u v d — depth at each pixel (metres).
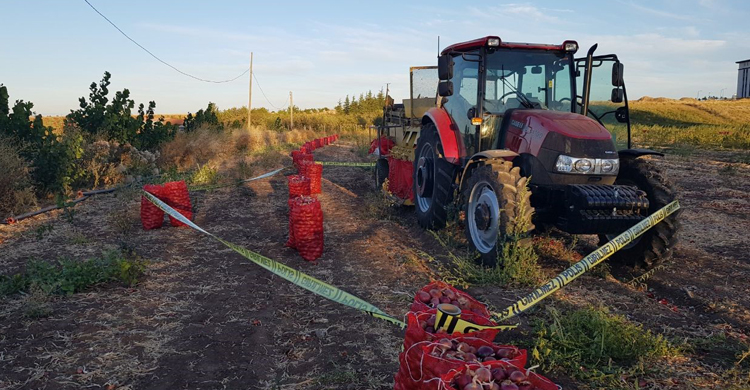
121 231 7.54
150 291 5.05
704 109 51.88
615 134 6.24
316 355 3.69
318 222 6.18
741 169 14.38
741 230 7.67
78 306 4.63
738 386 3.21
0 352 3.70
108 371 3.43
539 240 6.77
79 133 12.22
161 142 16.80
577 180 5.42
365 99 56.31
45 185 10.64
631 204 5.08
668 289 5.26
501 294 4.98
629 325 3.93
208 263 6.02
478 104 6.42
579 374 3.37
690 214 8.85
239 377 3.37
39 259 6.12
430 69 9.70
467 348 2.25
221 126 23.94
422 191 7.86
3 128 11.12
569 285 5.31
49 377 3.34
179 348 3.79
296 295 4.96
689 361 3.62
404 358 2.45
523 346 3.81
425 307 2.84
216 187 12.12
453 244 6.68
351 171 16.42
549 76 6.66
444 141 7.03
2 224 7.96
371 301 4.79
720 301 4.85
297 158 15.02
